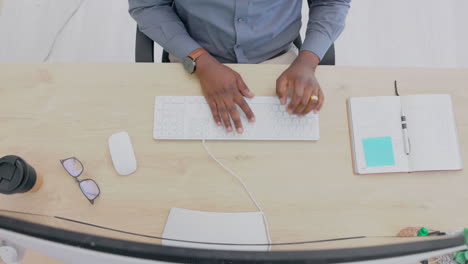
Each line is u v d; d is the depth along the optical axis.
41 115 0.84
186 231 0.71
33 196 0.77
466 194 0.79
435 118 0.83
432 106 0.84
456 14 1.90
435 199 0.79
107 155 0.81
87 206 0.76
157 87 0.88
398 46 1.84
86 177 0.79
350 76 0.91
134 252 0.35
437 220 0.77
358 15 1.89
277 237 0.75
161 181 0.79
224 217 0.73
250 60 1.14
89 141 0.82
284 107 0.86
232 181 0.80
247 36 1.01
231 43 1.05
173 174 0.80
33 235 0.36
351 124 0.85
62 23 1.76
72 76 0.88
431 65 1.80
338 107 0.88
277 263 0.35
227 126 0.83
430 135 0.82
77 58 1.72
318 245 0.40
